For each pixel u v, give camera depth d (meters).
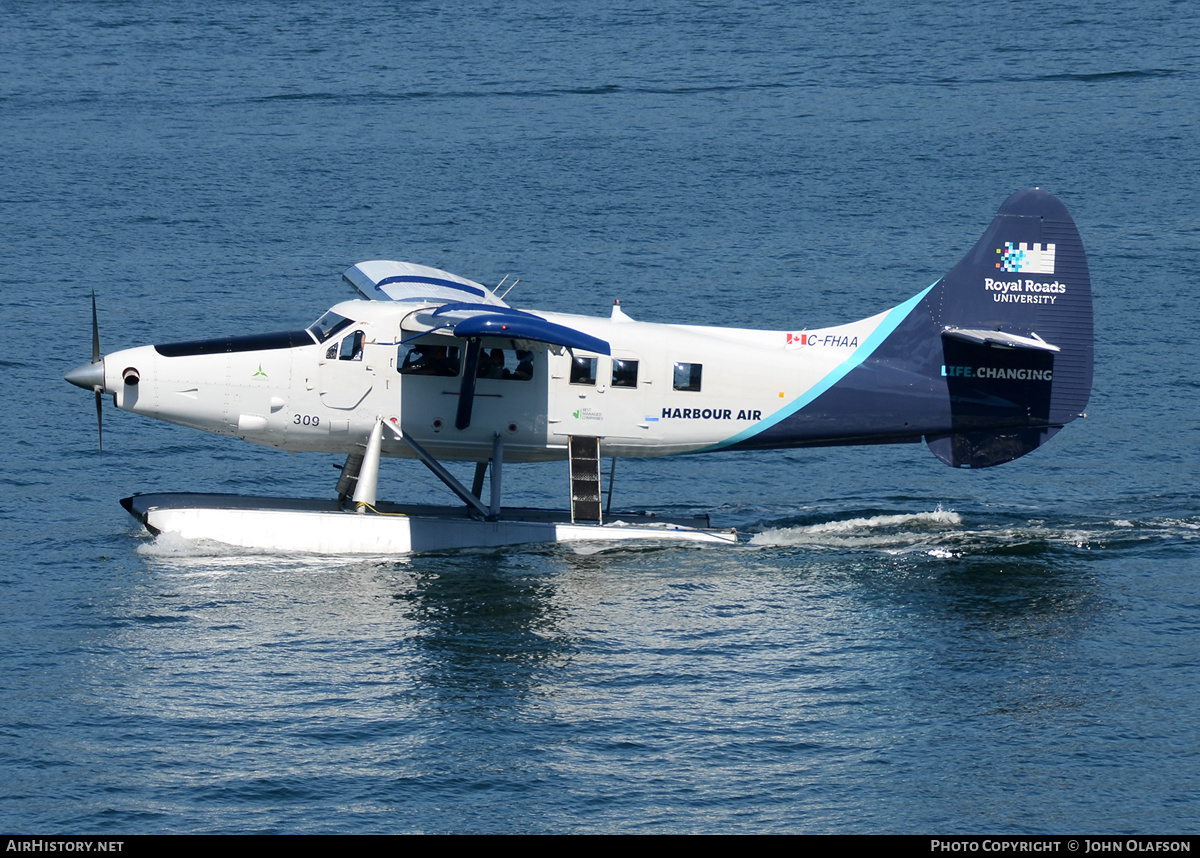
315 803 60.16
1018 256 93.25
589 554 89.88
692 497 103.75
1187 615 79.38
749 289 156.88
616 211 192.88
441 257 169.88
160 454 109.19
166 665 71.94
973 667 73.06
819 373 93.94
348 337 90.81
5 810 59.06
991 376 94.25
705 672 72.50
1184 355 135.00
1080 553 89.88
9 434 111.31
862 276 161.75
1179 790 61.41
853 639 76.62
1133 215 187.38
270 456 110.38
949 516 97.44
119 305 149.00
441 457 94.12
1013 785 62.00
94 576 83.88
